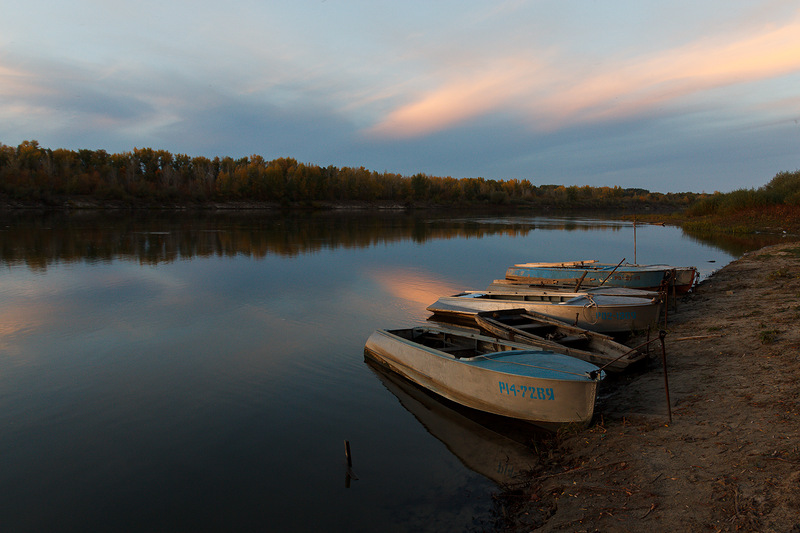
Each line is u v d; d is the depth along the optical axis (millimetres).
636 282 15289
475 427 6973
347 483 5559
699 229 42781
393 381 8688
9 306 13812
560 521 4348
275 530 4773
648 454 5176
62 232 35875
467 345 9164
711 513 4000
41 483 5566
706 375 7250
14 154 77750
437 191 115312
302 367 9320
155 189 84750
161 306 14023
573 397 6301
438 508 5027
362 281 18375
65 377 8703
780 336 8375
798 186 41844
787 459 4504
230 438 6629
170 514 5035
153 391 8141
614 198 127750
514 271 17750
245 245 29844
